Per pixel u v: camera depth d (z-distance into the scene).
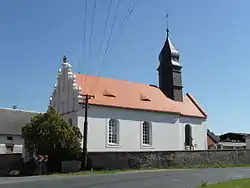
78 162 39.75
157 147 51.84
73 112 46.84
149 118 51.91
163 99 57.75
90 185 21.84
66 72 50.28
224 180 24.61
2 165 44.97
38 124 41.03
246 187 19.20
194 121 59.03
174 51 62.25
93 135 45.69
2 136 65.00
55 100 51.78
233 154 51.94
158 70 63.41
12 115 69.94
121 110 49.03
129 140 49.03
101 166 41.06
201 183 22.38
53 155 40.72
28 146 41.72
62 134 40.16
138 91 55.62
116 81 54.44
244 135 91.31
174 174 30.48
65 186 21.58
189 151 47.50
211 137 80.69
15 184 23.41
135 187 20.52
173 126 54.53
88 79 51.06
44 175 34.78
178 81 61.16
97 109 46.75
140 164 42.91
